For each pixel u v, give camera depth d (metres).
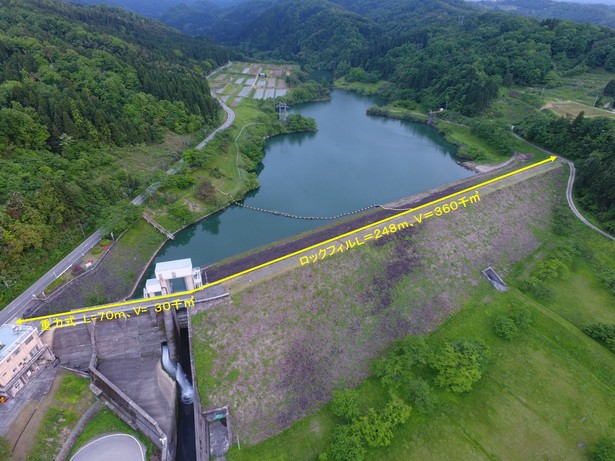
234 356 56.91
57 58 121.06
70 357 58.06
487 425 54.03
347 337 63.00
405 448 50.94
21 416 49.16
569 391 58.53
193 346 56.44
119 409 53.16
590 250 84.44
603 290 76.19
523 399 57.28
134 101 122.75
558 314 70.88
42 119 91.88
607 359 62.53
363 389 57.97
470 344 60.78
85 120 99.94
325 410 55.19
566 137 123.00
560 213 96.12
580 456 50.91
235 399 53.78
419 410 54.09
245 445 50.81
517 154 134.12
